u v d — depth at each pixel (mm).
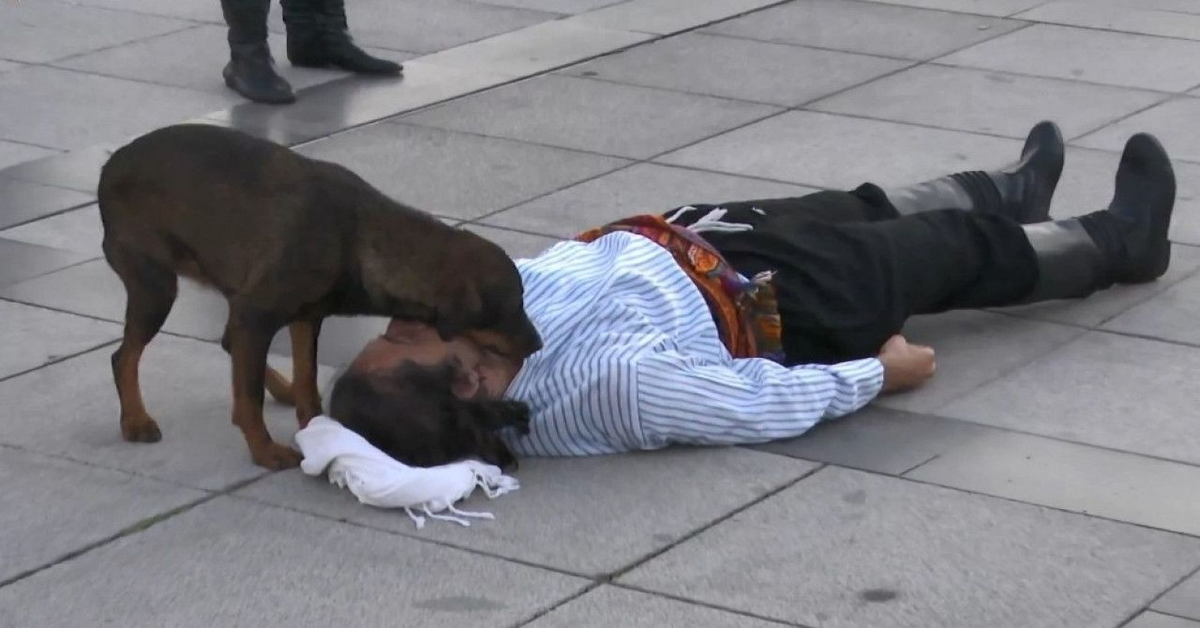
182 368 9945
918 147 14258
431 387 8359
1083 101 15625
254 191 8188
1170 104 15516
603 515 8141
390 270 8148
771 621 7168
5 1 19328
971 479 8477
